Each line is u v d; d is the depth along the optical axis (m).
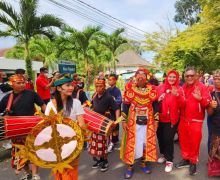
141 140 5.43
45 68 9.28
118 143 7.91
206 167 5.98
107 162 5.94
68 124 3.66
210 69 24.52
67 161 3.65
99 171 5.89
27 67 13.07
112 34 28.03
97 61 25.83
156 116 5.41
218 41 21.86
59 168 3.63
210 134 5.52
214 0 21.56
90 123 4.36
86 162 6.44
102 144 5.66
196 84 5.44
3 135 3.88
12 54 30.48
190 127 5.48
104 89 6.08
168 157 5.79
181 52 25.38
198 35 23.45
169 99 5.62
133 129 5.43
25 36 12.82
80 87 7.45
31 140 3.60
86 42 21.58
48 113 3.92
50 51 26.11
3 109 5.30
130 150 5.41
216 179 5.38
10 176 5.72
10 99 5.21
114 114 6.28
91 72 24.47
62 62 12.92
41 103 5.41
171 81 5.57
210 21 22.34
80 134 3.70
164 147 5.91
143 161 5.71
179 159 6.49
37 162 3.61
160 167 6.02
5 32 12.62
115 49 28.34
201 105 5.39
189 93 5.49
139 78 5.37
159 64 32.38
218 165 5.35
